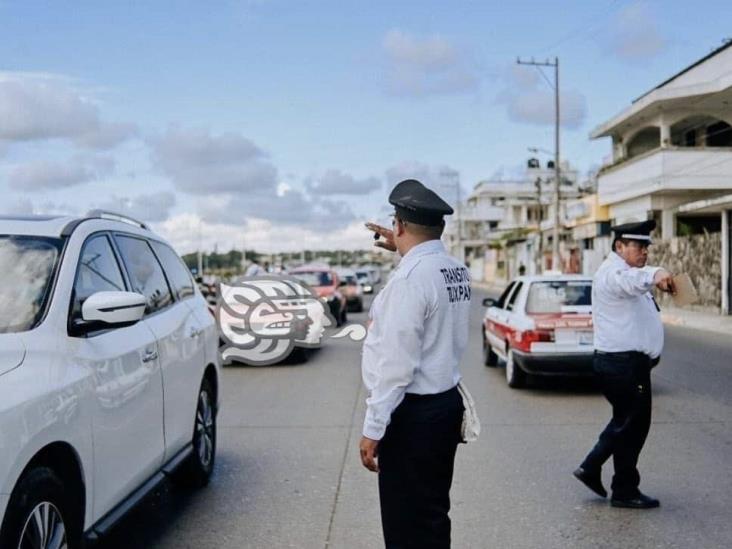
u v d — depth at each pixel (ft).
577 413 30.66
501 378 40.14
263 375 41.63
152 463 16.28
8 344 12.11
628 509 18.66
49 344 12.68
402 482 11.51
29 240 14.57
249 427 28.66
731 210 83.76
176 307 19.70
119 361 14.52
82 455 12.67
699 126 111.34
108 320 13.47
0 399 10.80
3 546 10.46
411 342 11.02
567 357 33.91
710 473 21.58
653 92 102.12
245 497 20.13
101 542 16.84
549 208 222.89
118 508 14.42
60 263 14.21
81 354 13.28
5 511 10.39
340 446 25.59
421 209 11.55
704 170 104.01
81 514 12.82
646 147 123.65
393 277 11.45
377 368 11.25
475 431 11.99
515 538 16.84
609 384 18.49
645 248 18.58
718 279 86.58
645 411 18.40
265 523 18.08
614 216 128.26
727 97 99.30
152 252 19.49
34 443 11.06
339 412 31.42
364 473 22.34
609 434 18.72
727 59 98.78
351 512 18.85
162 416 16.92
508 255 216.54
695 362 45.75
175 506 19.43
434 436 11.43
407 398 11.43
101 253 15.98
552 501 19.40
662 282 17.01
